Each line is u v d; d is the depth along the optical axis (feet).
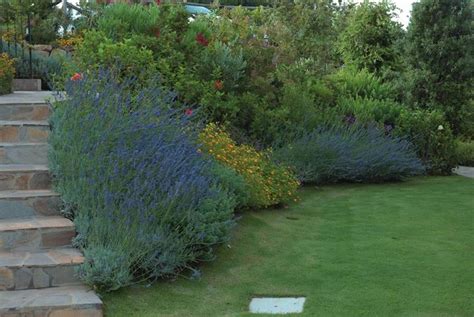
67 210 17.03
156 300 14.43
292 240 19.94
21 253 15.52
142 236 15.11
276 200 24.39
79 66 25.62
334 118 35.50
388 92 43.06
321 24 53.78
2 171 18.10
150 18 31.76
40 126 20.79
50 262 14.69
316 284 15.80
